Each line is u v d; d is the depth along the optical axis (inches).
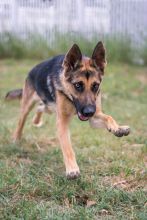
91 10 512.4
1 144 248.7
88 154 234.8
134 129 289.4
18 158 230.2
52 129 287.1
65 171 210.7
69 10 516.7
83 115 196.4
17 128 254.8
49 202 177.8
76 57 202.1
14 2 522.3
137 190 188.7
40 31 526.3
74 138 266.7
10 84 414.6
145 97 390.9
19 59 522.9
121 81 434.0
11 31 526.0
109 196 181.3
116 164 216.4
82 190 188.7
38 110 248.5
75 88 199.6
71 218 163.3
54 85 212.8
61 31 519.2
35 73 239.5
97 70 205.5
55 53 514.9
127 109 348.2
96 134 274.2
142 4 506.3
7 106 356.8
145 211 170.7
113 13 510.9
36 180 193.8
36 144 250.4
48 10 522.0
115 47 510.3
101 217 167.6
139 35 510.9
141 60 511.5
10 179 193.3
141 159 226.5
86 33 514.9
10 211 169.5
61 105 205.5
